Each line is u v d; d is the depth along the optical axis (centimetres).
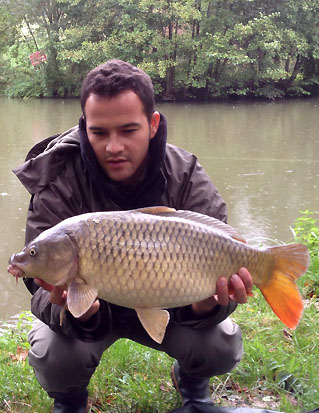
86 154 189
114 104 176
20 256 166
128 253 164
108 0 1962
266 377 255
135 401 238
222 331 210
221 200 209
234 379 257
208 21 1948
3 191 734
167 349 216
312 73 2155
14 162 918
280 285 179
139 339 221
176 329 211
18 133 1242
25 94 2181
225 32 2000
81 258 164
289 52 2048
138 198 201
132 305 168
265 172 840
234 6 1992
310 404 232
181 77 1980
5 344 314
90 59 2006
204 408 218
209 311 198
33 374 259
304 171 843
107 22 2045
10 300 441
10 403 240
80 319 187
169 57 1983
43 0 2150
